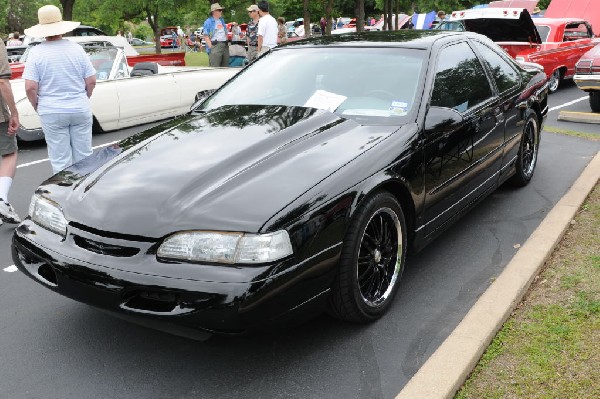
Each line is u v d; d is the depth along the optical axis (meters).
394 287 3.43
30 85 5.19
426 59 3.95
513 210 5.05
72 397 2.75
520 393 2.56
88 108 5.53
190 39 47.25
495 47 5.08
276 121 3.55
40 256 2.96
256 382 2.81
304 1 21.55
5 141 5.06
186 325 2.63
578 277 3.57
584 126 8.80
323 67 4.11
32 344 3.20
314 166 3.03
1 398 2.75
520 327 3.08
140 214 2.77
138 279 2.64
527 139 5.52
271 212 2.67
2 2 53.12
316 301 2.85
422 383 2.60
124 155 3.35
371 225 3.19
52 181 3.30
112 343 3.19
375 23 35.91
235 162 3.08
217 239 2.61
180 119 3.95
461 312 3.40
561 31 12.35
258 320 2.60
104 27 41.66
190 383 2.82
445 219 3.92
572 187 5.27
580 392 2.53
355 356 2.99
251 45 13.98
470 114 4.08
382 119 3.62
